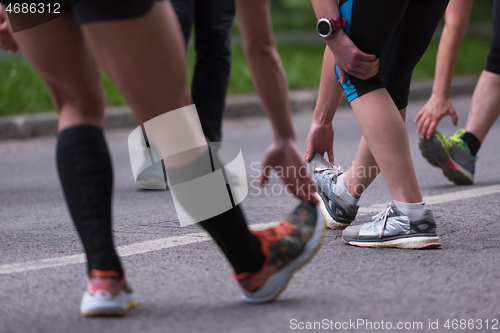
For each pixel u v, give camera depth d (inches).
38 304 146.3
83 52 130.3
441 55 292.0
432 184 314.3
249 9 121.8
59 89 134.1
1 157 442.3
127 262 180.7
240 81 728.3
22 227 236.8
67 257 189.9
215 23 300.4
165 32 116.3
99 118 137.8
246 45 125.8
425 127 294.2
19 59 682.8
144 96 121.3
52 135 545.6
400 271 167.9
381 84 188.9
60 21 126.3
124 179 353.1
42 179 360.2
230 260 141.6
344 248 195.8
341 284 157.6
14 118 530.3
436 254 185.3
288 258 143.4
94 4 114.0
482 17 1684.3
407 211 191.9
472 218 233.5
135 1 112.6
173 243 203.3
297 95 711.1
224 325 130.9
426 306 140.8
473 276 162.4
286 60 876.0
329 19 181.2
